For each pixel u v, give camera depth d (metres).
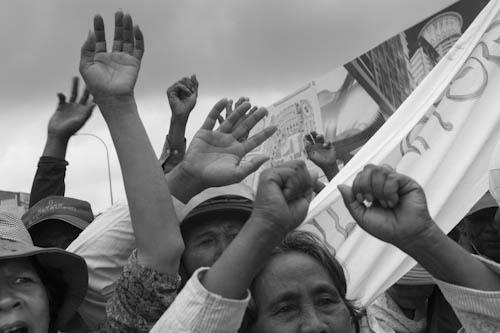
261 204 1.52
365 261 2.69
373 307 2.91
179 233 1.91
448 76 2.89
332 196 2.82
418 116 2.87
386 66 7.58
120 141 1.95
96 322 2.40
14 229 2.06
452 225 2.70
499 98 2.78
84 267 2.11
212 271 1.52
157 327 1.53
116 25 2.09
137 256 1.89
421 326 2.86
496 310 1.58
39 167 3.22
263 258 1.52
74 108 3.16
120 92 1.99
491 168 2.24
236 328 1.51
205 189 2.29
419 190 1.58
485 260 1.66
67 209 3.20
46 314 1.98
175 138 2.73
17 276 1.95
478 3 6.48
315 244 1.90
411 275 2.81
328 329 1.71
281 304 1.74
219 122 2.45
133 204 1.89
